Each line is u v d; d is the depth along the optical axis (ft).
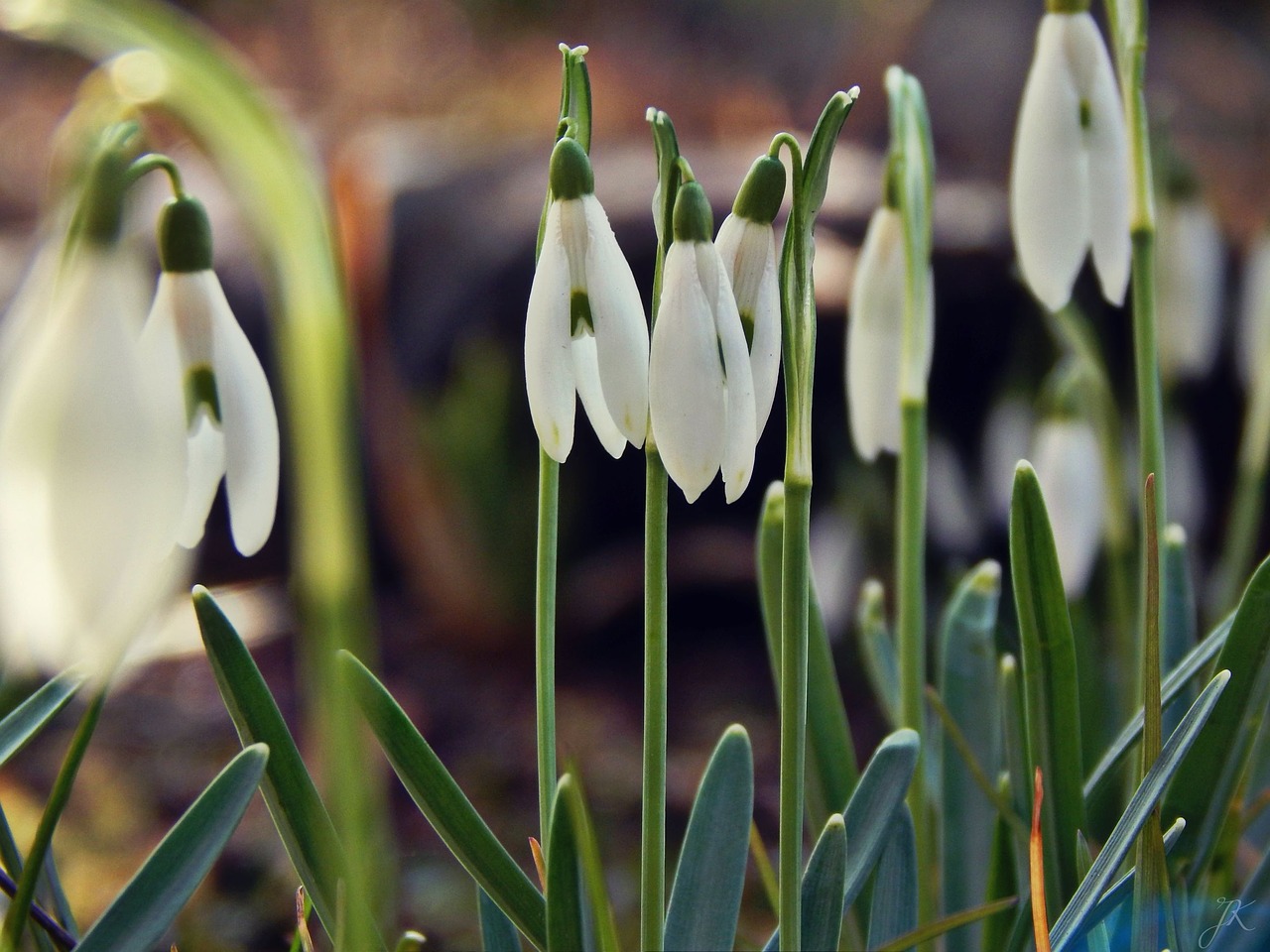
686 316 1.53
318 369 1.45
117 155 1.47
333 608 1.46
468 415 4.35
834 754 1.80
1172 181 2.24
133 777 3.83
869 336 1.78
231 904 3.11
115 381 1.46
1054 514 2.13
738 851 1.65
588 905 1.62
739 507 4.62
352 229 3.70
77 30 1.46
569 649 4.55
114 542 1.46
